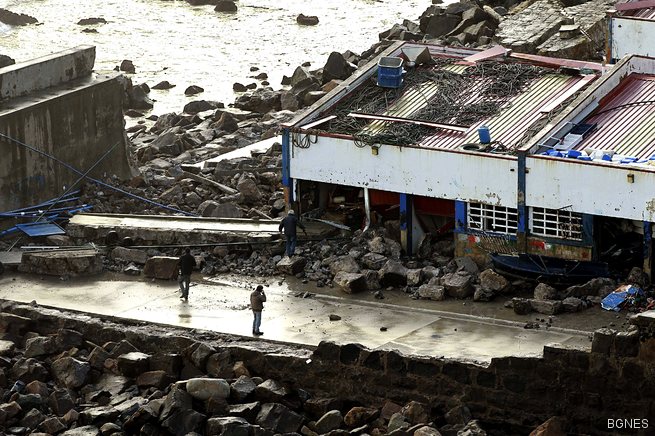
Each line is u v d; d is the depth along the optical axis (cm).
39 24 17200
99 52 15750
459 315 7338
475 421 6131
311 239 8388
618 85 8438
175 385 6556
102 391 6781
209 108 12725
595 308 7300
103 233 8619
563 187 7538
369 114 8562
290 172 8438
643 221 7412
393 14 17475
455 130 8206
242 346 6850
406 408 6234
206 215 9012
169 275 8075
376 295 7669
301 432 6388
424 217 8212
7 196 8875
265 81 14075
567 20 13038
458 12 13838
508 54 9100
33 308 7556
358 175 8200
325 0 18400
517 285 7650
